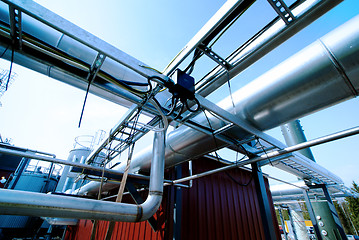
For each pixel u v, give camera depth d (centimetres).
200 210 395
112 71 165
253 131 189
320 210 585
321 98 139
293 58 142
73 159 995
